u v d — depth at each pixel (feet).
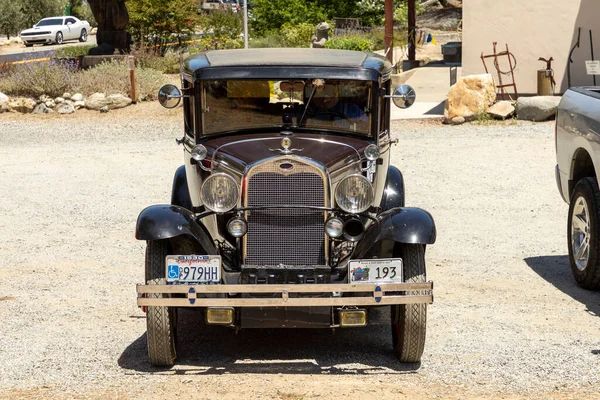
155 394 21.30
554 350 24.82
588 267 30.53
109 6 106.42
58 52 129.90
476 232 40.27
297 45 137.08
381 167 26.55
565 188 33.63
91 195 49.90
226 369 23.47
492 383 22.20
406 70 112.27
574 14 78.64
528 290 31.30
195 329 27.43
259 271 22.85
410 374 23.00
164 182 53.57
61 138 74.95
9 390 21.66
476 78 75.41
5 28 209.97
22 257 36.47
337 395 21.17
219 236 24.50
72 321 27.91
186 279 22.50
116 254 36.96
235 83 25.36
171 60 111.45
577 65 79.10
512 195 48.21
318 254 22.98
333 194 23.49
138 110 88.12
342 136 25.61
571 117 32.55
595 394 21.34
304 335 26.84
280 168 22.89
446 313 28.55
